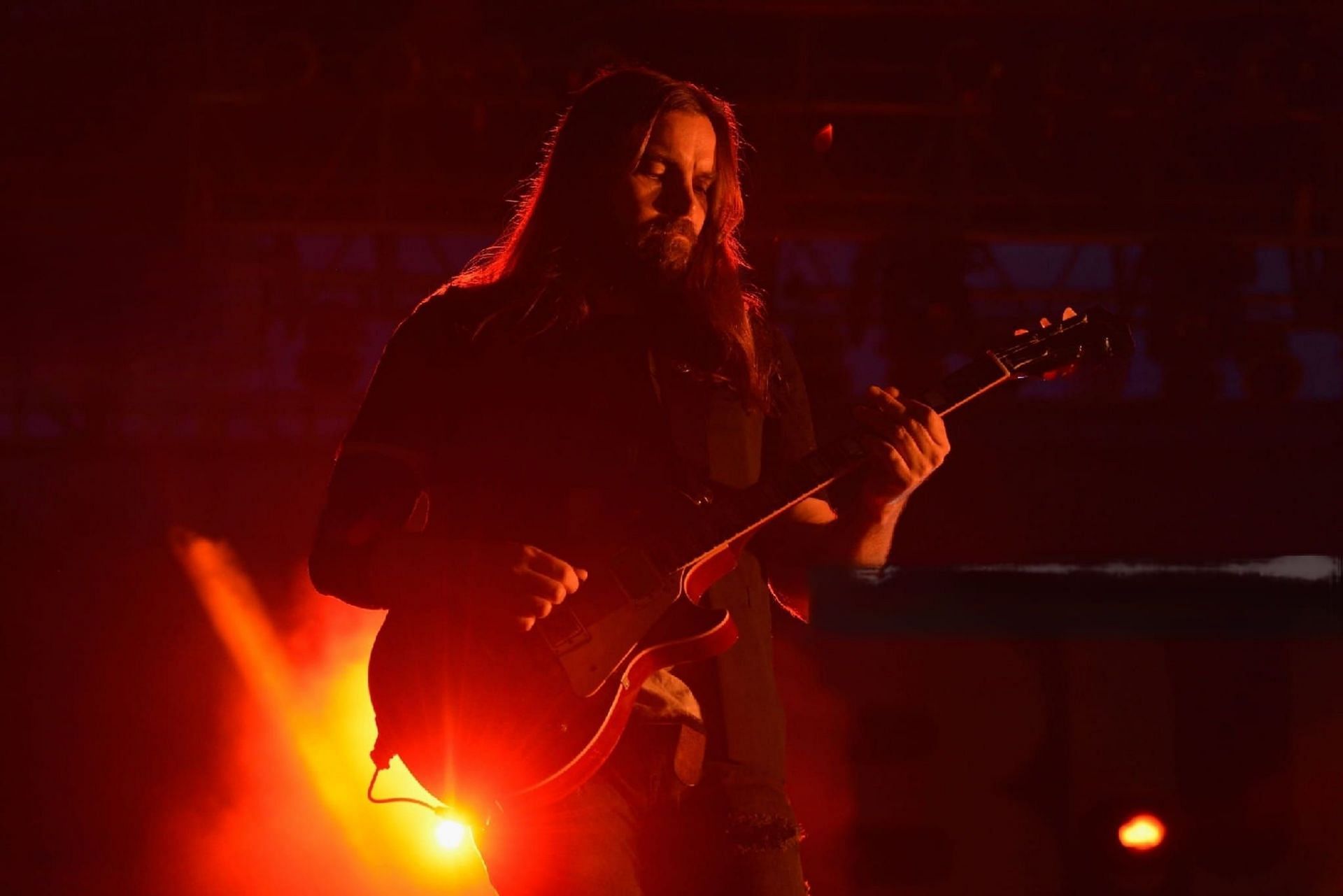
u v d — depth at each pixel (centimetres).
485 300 322
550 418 310
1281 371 1270
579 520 304
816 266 1334
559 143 341
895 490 309
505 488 307
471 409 312
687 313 326
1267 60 1248
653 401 314
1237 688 430
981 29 1333
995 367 329
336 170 1313
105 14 1313
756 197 1250
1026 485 1220
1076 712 438
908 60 1362
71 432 1313
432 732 294
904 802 466
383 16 1341
